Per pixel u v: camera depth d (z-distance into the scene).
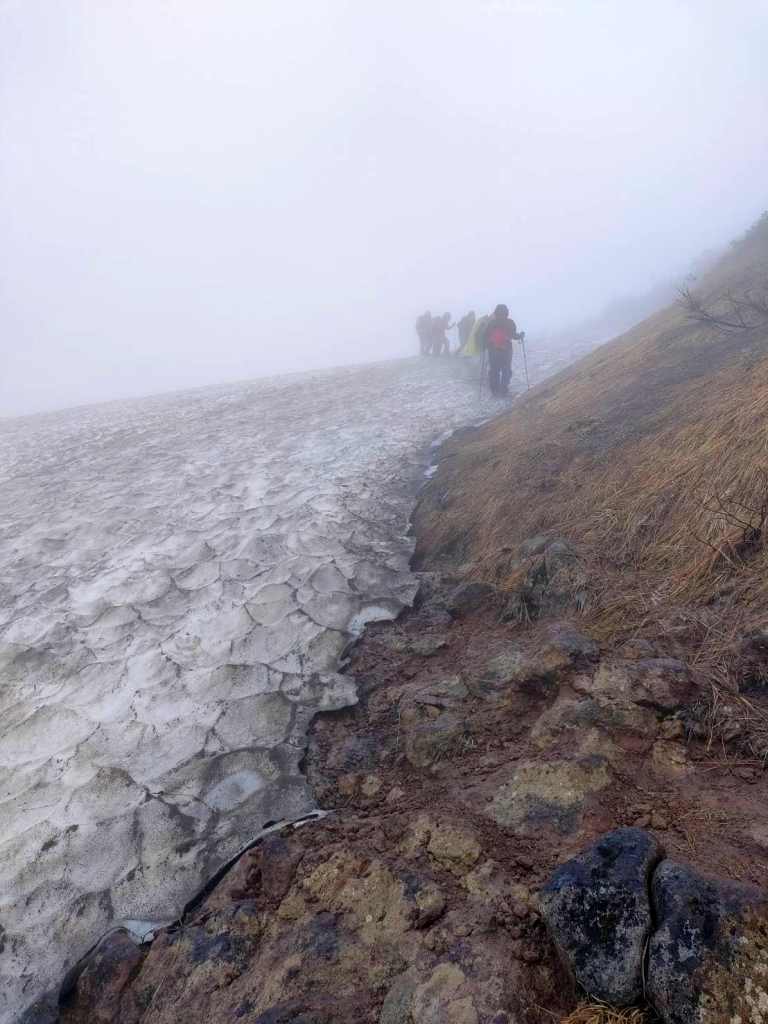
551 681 2.95
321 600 4.95
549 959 1.80
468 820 2.39
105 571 6.05
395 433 10.30
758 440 3.69
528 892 2.01
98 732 3.79
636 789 2.29
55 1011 2.30
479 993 1.74
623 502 4.34
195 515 7.24
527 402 9.80
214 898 2.52
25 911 2.70
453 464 7.68
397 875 2.25
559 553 3.87
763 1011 1.39
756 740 2.32
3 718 4.09
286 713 3.70
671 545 3.61
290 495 7.54
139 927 2.52
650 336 9.70
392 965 1.93
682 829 2.06
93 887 2.75
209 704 3.90
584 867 1.80
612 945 1.63
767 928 1.52
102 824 3.09
